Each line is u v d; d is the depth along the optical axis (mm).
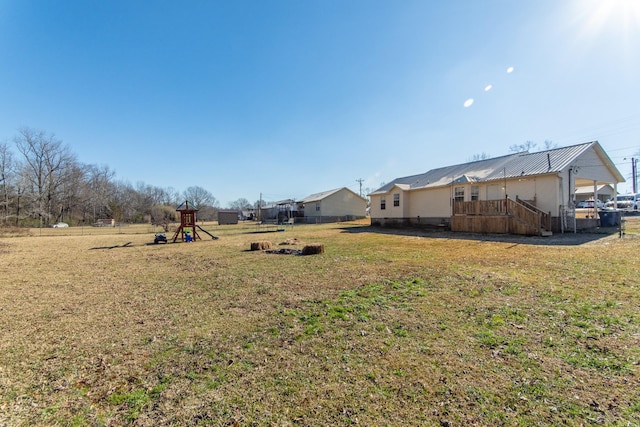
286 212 45281
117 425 2012
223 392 2350
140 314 4270
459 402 2127
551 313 3719
